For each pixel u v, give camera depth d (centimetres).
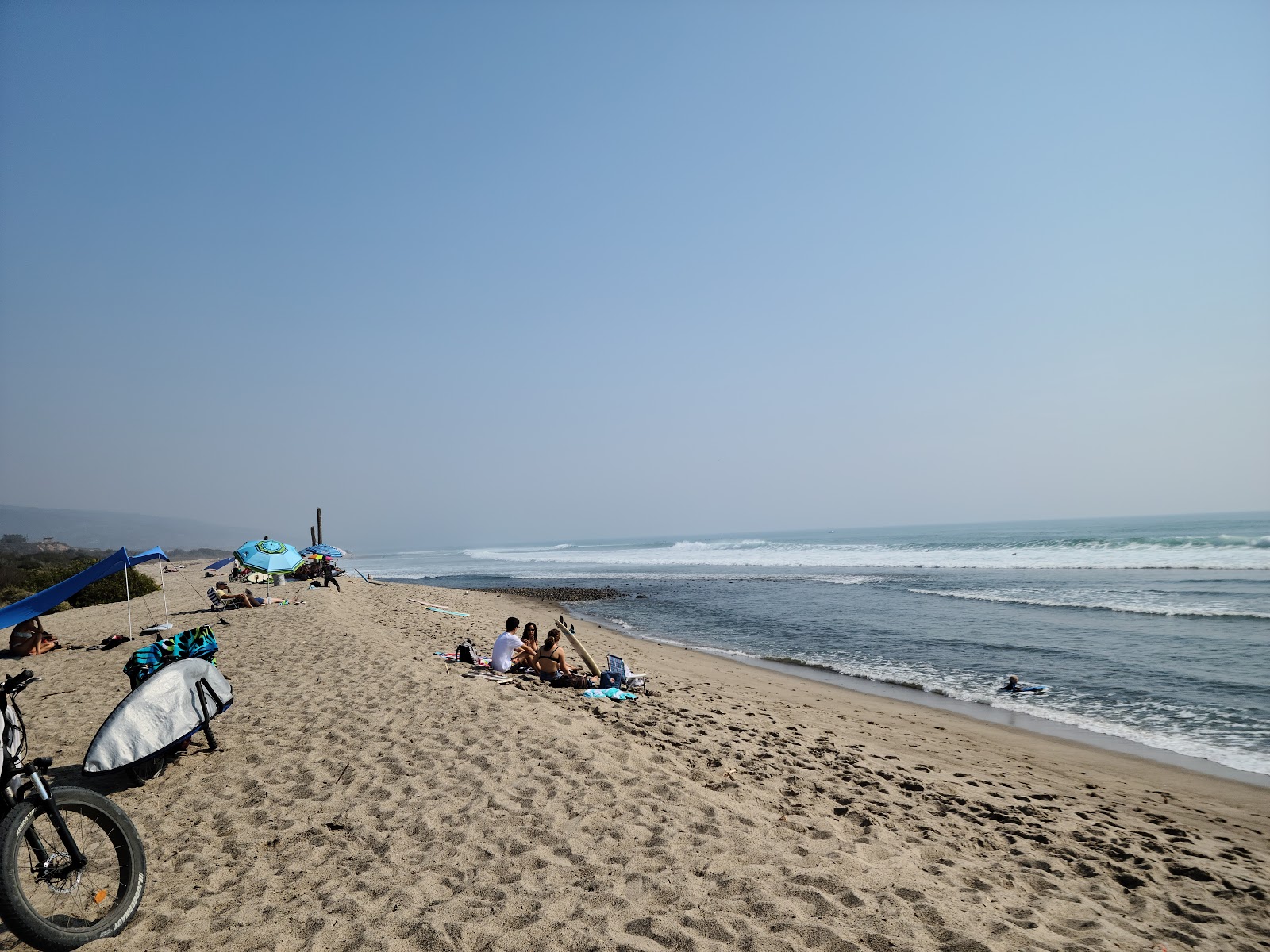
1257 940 452
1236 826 740
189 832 513
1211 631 1833
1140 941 423
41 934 351
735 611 2784
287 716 803
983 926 405
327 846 489
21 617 1173
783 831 527
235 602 1962
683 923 384
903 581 3750
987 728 1138
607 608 3081
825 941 368
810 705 1257
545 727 761
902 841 555
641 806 549
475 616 2306
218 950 365
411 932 376
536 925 380
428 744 697
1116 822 728
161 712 620
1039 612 2312
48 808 378
